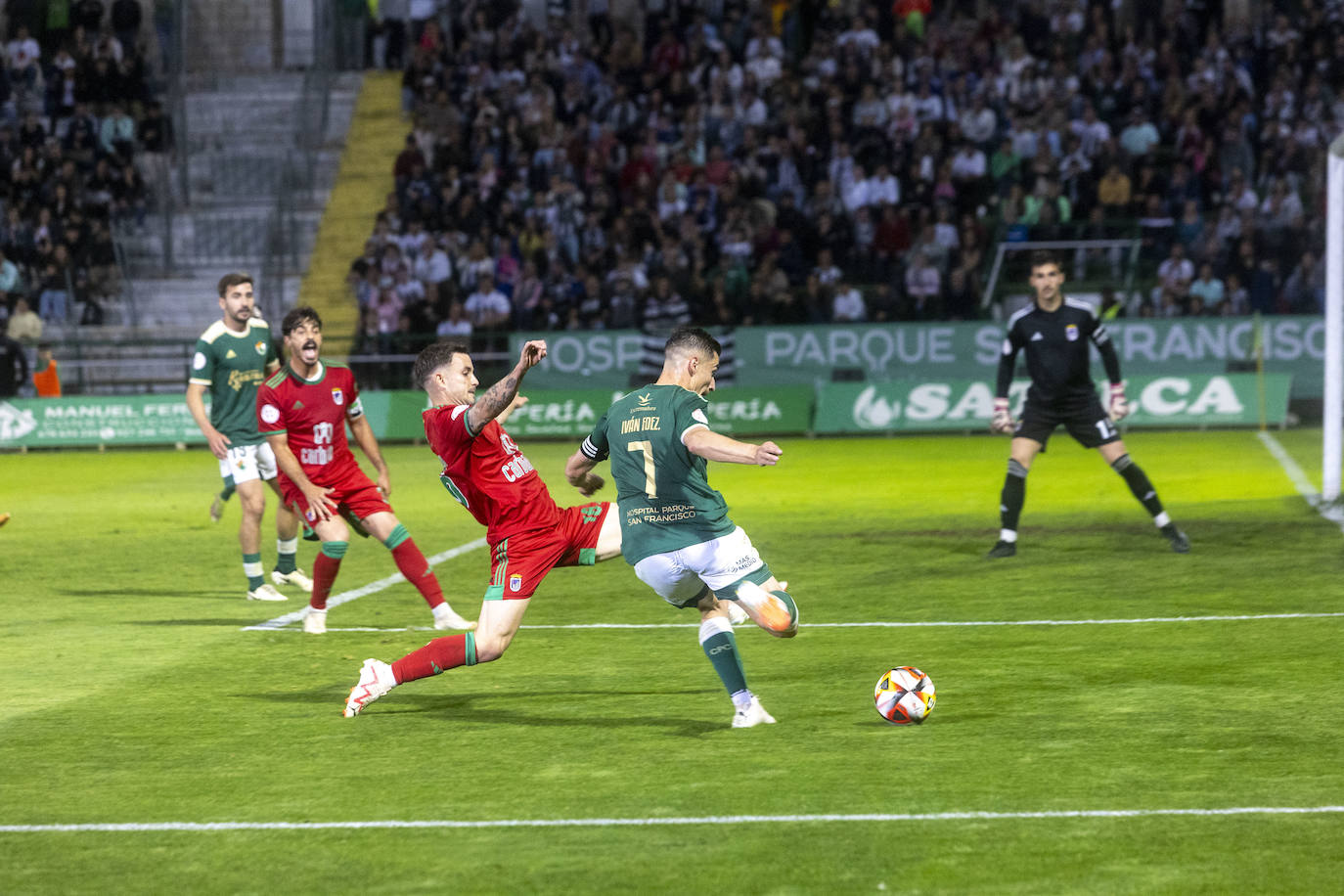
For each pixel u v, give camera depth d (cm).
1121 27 8769
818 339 6925
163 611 2788
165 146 8700
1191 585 2752
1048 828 1389
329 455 2514
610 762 1658
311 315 2472
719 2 9231
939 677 2066
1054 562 3089
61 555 3625
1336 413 3938
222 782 1617
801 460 5847
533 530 1902
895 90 8138
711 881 1270
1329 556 3030
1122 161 7731
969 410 6731
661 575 1767
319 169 9044
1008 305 7512
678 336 1797
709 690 2028
